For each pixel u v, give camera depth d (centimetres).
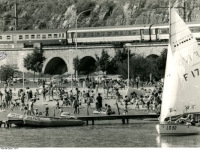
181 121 7244
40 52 17875
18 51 18112
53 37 18012
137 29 16738
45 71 17888
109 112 9256
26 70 17938
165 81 7212
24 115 8494
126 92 10788
